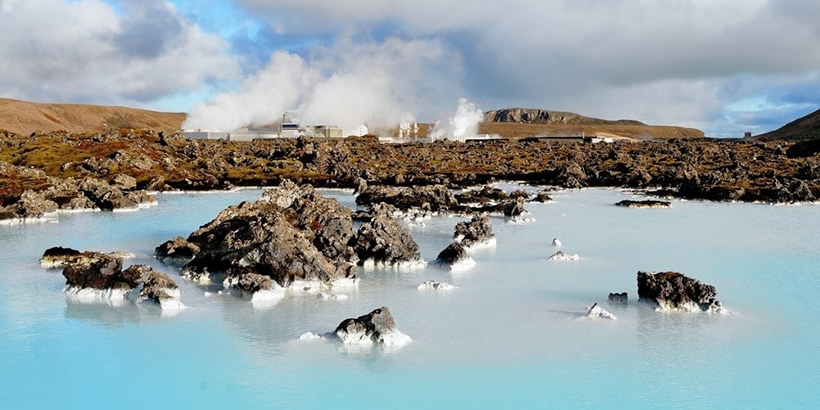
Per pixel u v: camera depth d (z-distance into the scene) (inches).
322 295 2320.4
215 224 3169.3
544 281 2536.9
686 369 1681.8
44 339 1909.4
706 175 6318.9
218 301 2272.4
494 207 4466.0
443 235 3602.4
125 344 1866.4
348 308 2185.0
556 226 3882.9
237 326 2007.9
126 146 7775.6
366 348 1829.5
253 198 5516.7
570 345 1846.7
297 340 1891.0
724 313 2116.1
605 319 2062.0
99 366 1718.8
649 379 1624.0
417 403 1502.2
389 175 6894.7
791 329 1971.0
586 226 3880.4
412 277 2623.0
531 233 3631.9
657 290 2188.7
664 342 1865.2
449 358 1756.9
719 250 3129.9
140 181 6382.9
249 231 2536.9
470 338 1903.3
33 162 6968.5
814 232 3644.2
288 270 2422.5
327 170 7450.8
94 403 1520.7
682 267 2770.7
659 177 6604.3
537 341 1876.2
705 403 1503.4
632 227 3838.6
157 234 3631.9
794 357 1758.1
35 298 2317.9
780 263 2842.0
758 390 1567.4
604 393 1551.4
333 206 3590.1
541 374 1653.5
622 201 4891.7
